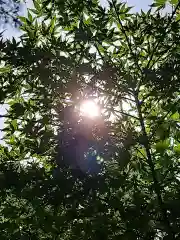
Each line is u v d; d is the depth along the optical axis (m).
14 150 3.76
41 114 3.61
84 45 3.82
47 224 3.04
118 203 2.96
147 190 3.34
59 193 2.92
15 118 3.67
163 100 3.60
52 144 3.32
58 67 3.53
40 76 3.48
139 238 3.03
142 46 3.89
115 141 3.20
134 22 3.85
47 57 3.50
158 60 3.86
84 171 2.95
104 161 3.05
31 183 3.09
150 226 2.99
